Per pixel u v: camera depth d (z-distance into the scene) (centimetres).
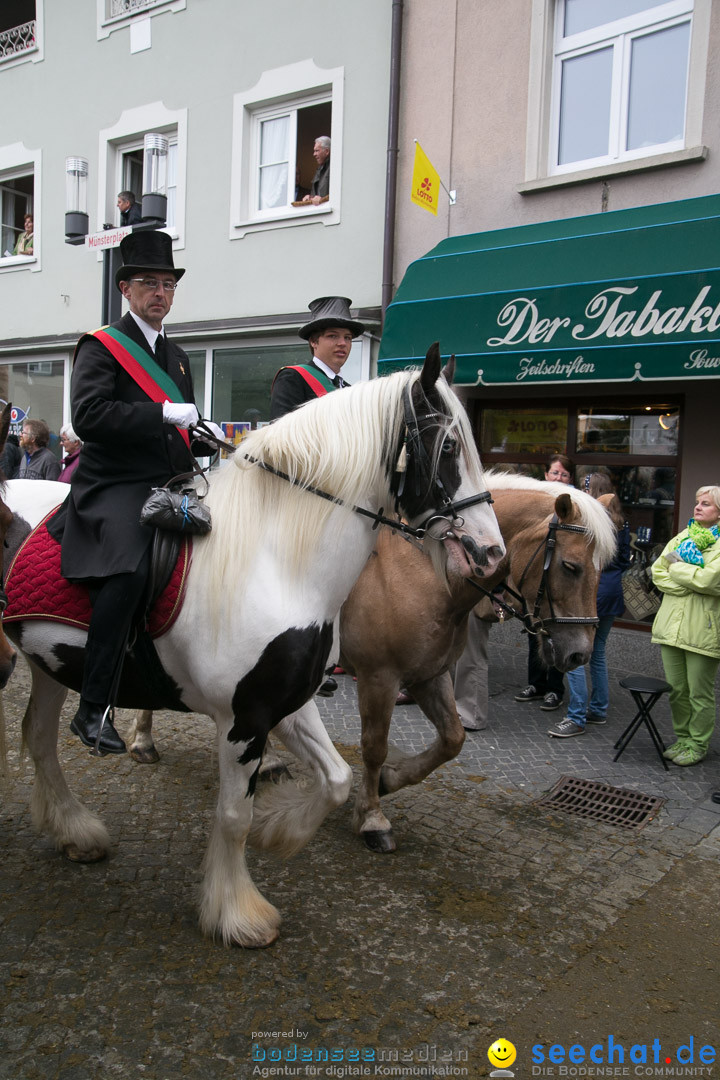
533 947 283
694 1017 250
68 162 758
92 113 1023
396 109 765
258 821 300
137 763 434
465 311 672
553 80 707
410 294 714
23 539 294
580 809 407
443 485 244
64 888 306
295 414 261
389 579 330
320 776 289
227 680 249
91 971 256
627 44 669
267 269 883
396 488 256
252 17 869
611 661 679
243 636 246
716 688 595
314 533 251
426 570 325
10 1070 214
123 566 246
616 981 266
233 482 265
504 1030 239
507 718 547
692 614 462
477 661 513
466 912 304
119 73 989
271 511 257
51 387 1112
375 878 326
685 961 280
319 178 853
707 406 631
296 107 866
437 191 725
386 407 250
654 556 680
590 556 334
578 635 337
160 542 254
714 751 494
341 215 823
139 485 267
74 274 1066
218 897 274
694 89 623
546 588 337
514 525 351
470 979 263
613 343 593
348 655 343
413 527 255
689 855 361
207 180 920
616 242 618
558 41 705
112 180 1032
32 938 273
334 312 386
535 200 708
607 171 660
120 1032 230
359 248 814
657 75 660
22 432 827
